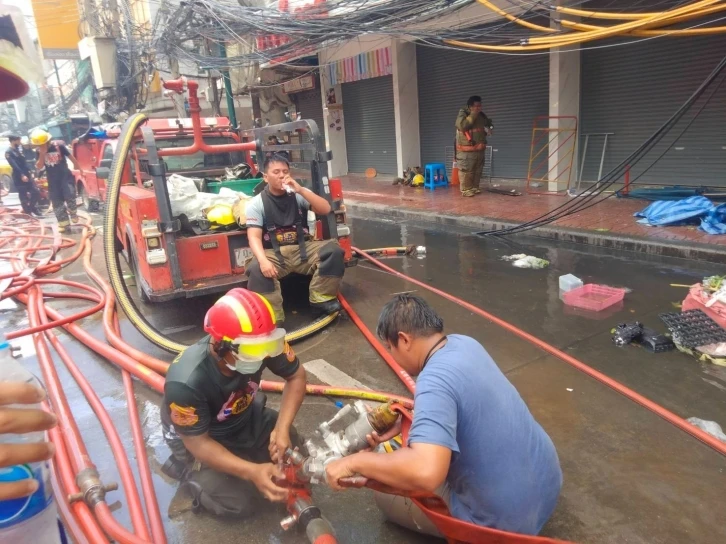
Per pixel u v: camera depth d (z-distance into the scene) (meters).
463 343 1.96
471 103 9.92
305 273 4.84
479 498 1.87
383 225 9.38
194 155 7.12
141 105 16.77
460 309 5.04
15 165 12.27
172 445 2.67
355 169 15.62
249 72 15.48
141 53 14.70
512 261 6.56
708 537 2.27
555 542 1.75
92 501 2.33
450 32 7.58
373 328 4.76
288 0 9.85
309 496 2.33
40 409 0.93
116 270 4.68
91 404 3.40
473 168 10.32
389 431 2.21
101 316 5.54
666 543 2.25
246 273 4.70
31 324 4.84
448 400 1.75
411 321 1.97
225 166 7.27
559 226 7.51
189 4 9.62
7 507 0.93
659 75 8.59
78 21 17.16
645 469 2.71
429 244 7.72
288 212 4.62
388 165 14.44
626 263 6.12
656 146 8.91
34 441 0.98
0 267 7.52
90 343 4.41
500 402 1.86
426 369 1.87
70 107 21.89
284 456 2.28
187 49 12.98
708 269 5.68
